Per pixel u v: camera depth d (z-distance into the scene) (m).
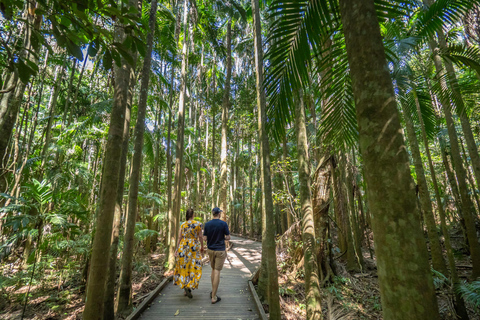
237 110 12.96
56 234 4.03
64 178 5.09
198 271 4.11
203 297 4.25
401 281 0.83
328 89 2.69
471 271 5.96
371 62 1.01
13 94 3.60
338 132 3.03
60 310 4.09
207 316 3.53
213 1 9.44
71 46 1.41
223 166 9.96
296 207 6.38
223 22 12.77
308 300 2.87
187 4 7.67
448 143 7.80
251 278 5.20
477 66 3.46
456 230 8.77
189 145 13.20
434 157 10.73
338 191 6.52
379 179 0.93
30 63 1.43
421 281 0.81
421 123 4.57
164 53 8.49
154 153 9.02
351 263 6.58
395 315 0.83
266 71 2.28
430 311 0.79
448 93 4.47
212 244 4.16
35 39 1.38
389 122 0.95
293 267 6.00
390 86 0.99
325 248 5.69
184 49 7.43
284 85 2.27
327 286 5.39
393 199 0.89
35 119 5.99
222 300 4.11
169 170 7.59
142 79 4.30
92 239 4.56
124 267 3.75
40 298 4.56
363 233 9.84
